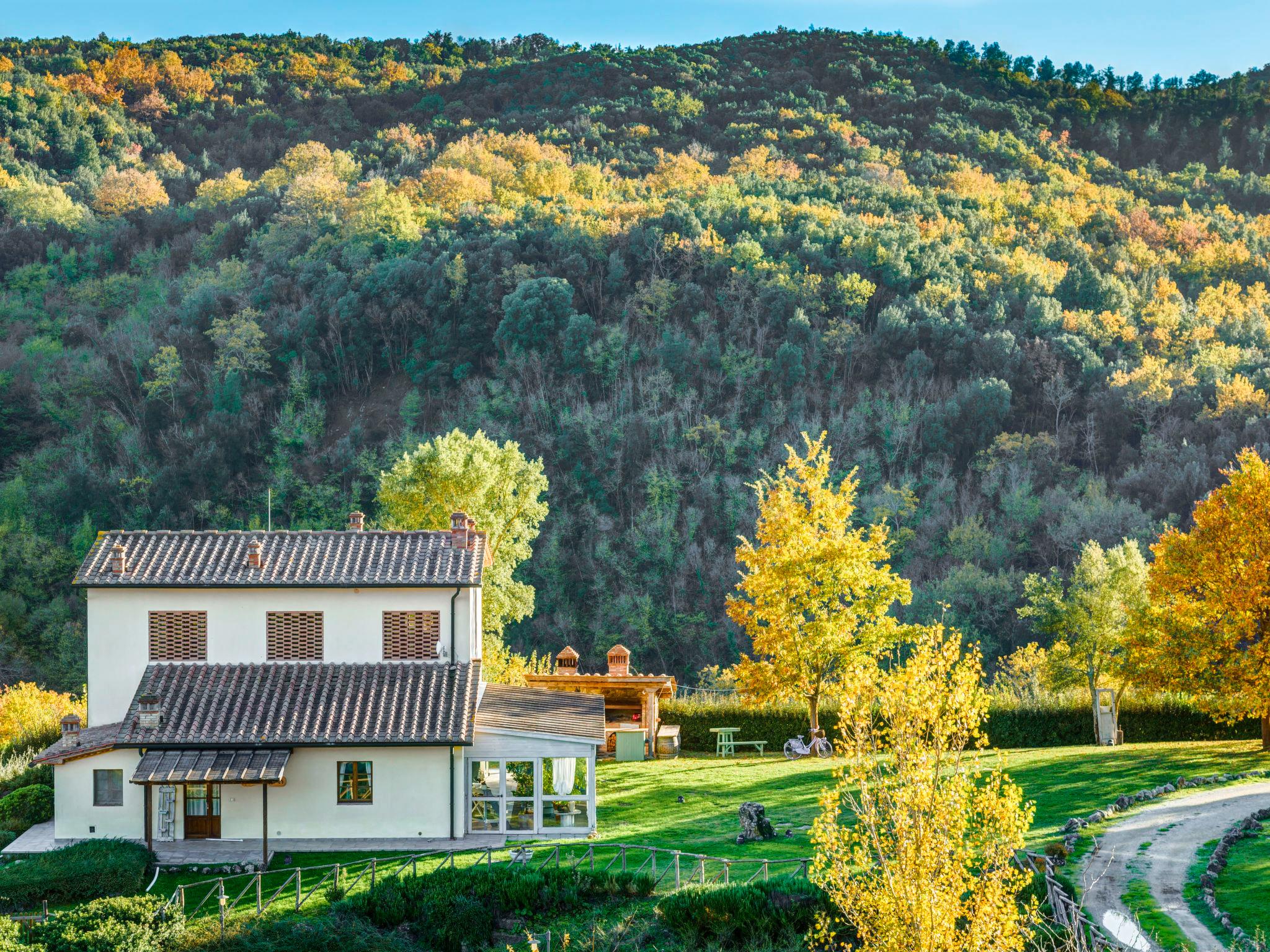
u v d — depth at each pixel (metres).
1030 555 133.12
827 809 22.55
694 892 28.31
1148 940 24.06
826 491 49.47
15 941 26.72
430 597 37.19
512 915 29.58
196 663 36.66
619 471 149.00
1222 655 43.94
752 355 166.50
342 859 33.31
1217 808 34.41
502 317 171.75
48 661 124.94
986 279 180.38
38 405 174.38
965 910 21.25
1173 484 133.00
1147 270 197.12
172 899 29.47
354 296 174.75
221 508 153.00
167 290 198.00
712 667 112.94
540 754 35.28
